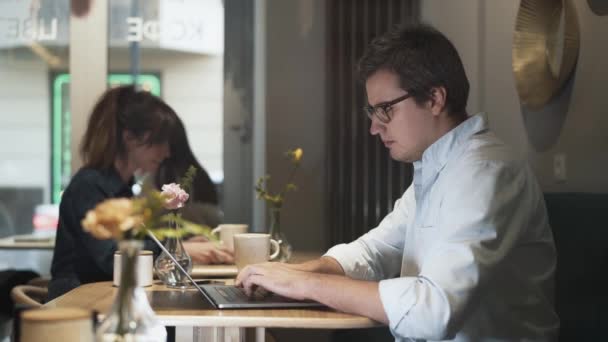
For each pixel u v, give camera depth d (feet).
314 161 12.84
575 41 7.62
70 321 3.17
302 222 12.80
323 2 12.88
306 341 12.37
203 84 13.56
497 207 5.05
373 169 12.57
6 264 13.48
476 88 10.89
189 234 9.38
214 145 13.56
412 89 5.49
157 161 8.23
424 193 5.71
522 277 5.44
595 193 7.05
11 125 13.53
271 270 5.41
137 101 8.11
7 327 9.74
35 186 13.62
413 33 5.61
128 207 3.05
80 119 13.17
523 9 8.83
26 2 13.41
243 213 13.47
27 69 13.48
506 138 9.86
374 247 6.77
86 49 13.19
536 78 8.50
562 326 6.84
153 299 5.59
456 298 4.69
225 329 5.42
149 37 13.53
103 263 7.38
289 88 12.88
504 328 5.36
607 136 7.06
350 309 4.90
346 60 12.57
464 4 11.28
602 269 6.30
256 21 13.28
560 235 7.06
